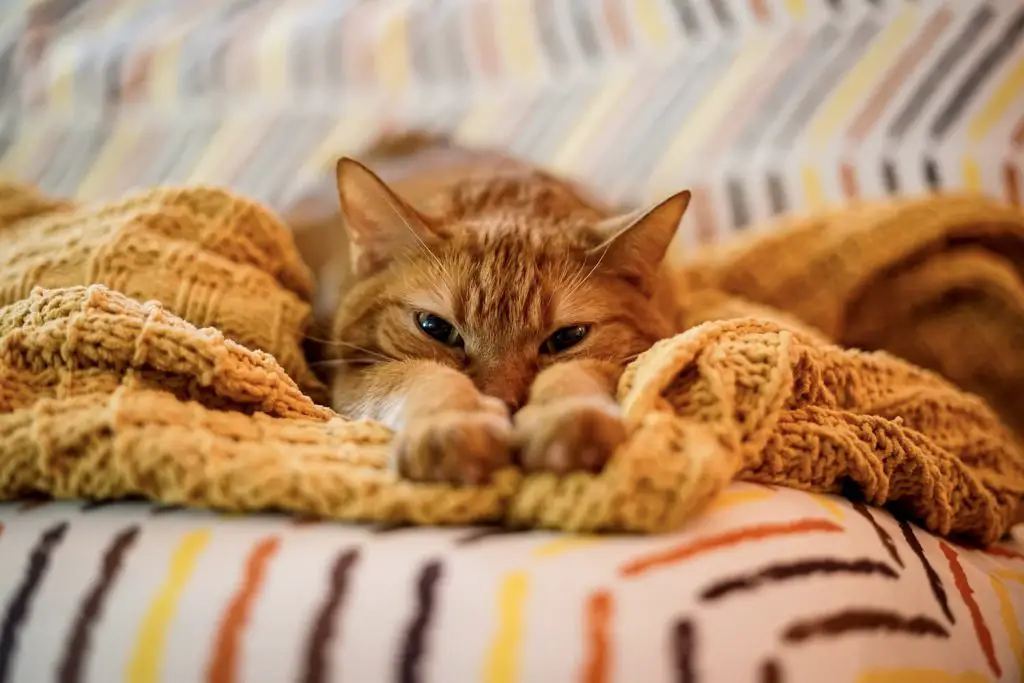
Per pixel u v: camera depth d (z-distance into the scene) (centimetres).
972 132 58
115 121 74
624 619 26
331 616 26
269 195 67
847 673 27
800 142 61
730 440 31
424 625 26
